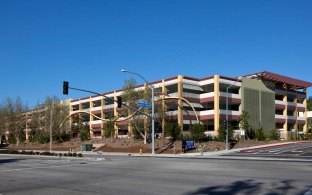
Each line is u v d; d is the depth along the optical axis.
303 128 95.69
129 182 16.00
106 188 14.30
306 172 19.48
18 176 19.59
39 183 16.30
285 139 77.25
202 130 58.56
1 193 13.45
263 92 84.19
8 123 88.31
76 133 86.75
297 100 97.38
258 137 69.69
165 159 34.66
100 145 65.75
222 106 77.31
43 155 45.03
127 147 58.56
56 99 85.00
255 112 81.56
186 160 32.28
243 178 16.70
